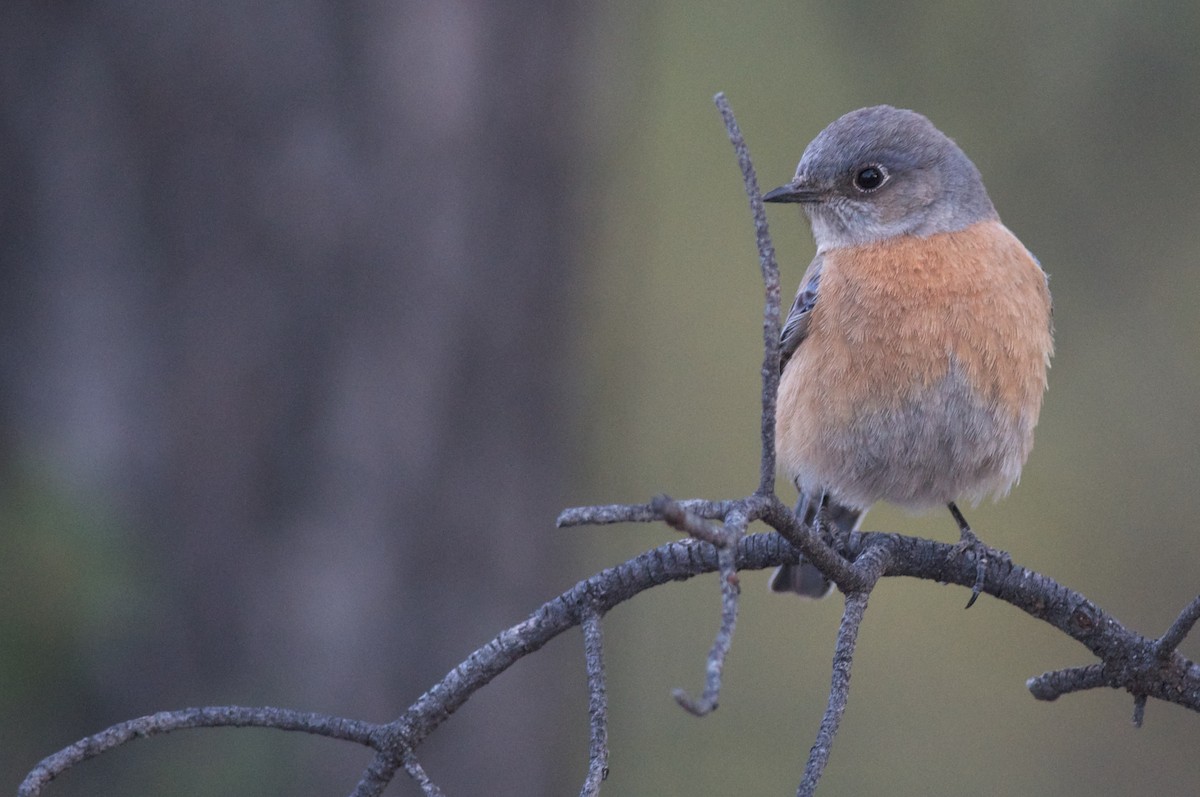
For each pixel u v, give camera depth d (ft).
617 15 47.39
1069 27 44.96
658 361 57.06
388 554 40.37
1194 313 46.73
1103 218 45.83
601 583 19.74
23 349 38.17
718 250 56.18
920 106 46.75
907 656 55.67
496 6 41.29
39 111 37.96
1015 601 21.57
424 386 40.75
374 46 39.78
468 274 41.32
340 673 39.55
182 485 38.52
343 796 39.47
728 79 53.26
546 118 42.52
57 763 17.63
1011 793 52.44
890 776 52.13
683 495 55.72
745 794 51.24
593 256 46.55
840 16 46.96
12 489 32.04
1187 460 50.31
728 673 55.01
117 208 38.29
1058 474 53.62
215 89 38.40
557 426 44.04
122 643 34.04
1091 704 53.72
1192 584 52.03
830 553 18.54
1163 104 44.75
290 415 39.40
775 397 17.53
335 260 39.60
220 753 33.50
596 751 18.76
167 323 38.55
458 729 42.60
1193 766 53.11
